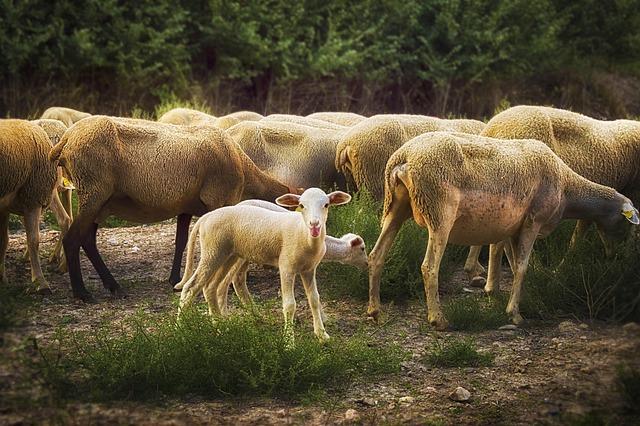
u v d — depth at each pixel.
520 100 32.06
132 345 8.07
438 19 30.50
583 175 11.82
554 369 8.37
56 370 7.59
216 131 11.48
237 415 7.29
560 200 10.10
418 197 9.35
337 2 30.03
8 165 10.38
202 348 7.91
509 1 31.50
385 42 30.02
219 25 27.83
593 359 8.52
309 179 13.30
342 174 13.48
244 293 10.04
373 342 9.20
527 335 9.49
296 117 14.82
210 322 8.26
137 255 12.85
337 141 13.45
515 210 9.73
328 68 28.38
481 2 31.36
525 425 7.16
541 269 10.93
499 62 31.28
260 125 13.37
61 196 13.02
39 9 26.08
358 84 30.59
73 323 9.58
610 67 34.50
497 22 31.42
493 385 8.05
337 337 9.12
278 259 8.90
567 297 10.33
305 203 8.54
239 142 13.20
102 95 27.02
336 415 7.34
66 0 25.98
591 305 10.06
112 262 12.48
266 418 7.22
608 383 7.91
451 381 8.15
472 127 13.16
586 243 11.47
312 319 9.91
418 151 9.38
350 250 9.93
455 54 30.80
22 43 25.27
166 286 11.34
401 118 12.92
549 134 11.68
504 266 12.52
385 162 12.19
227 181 11.41
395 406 7.56
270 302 9.14
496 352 8.91
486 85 31.36
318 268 11.57
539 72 32.72
